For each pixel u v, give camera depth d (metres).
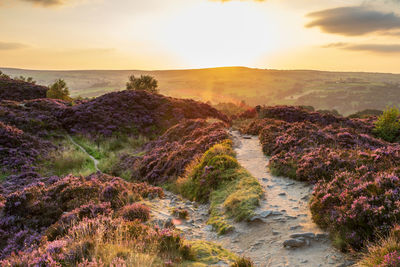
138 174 18.97
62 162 22.09
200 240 7.53
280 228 7.58
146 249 5.84
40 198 11.16
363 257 5.39
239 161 14.88
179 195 13.02
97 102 37.34
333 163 10.85
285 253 6.31
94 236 5.90
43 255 5.25
